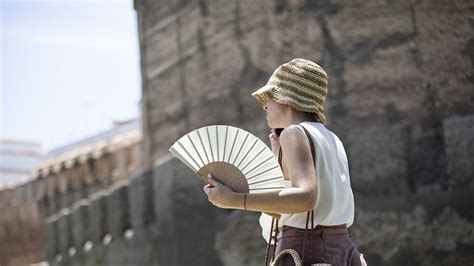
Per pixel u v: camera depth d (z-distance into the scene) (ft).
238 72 31.58
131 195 38.73
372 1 26.23
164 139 36.29
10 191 66.95
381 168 26.07
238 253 31.30
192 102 34.14
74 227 46.78
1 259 64.90
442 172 24.43
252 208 9.95
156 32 36.88
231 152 10.24
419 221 24.99
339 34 27.35
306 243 10.19
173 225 34.81
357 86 26.66
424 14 23.59
